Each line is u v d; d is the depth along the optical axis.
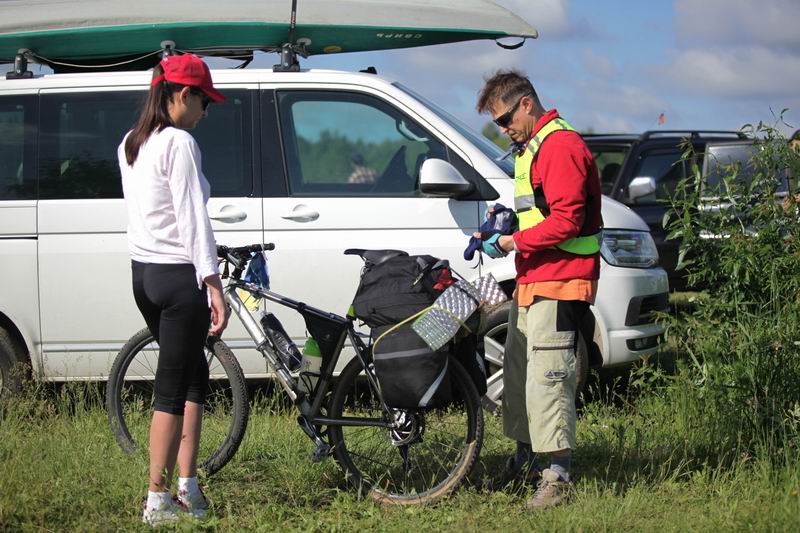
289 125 5.49
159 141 3.46
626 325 5.37
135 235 3.56
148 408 4.73
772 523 3.49
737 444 4.44
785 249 4.72
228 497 4.02
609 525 3.61
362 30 5.69
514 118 3.91
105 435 4.62
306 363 4.07
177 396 3.62
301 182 5.45
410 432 3.93
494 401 5.21
